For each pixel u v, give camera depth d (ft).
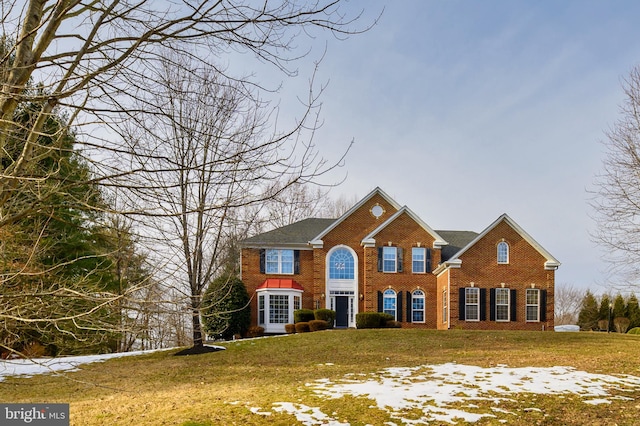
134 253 22.54
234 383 59.06
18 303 21.25
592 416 43.27
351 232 127.95
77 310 23.25
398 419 41.75
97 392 56.90
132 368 71.77
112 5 20.76
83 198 21.62
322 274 125.59
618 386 52.16
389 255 124.88
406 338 86.94
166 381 62.80
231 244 57.16
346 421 41.19
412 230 125.80
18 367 71.67
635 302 155.43
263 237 128.06
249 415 42.50
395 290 123.95
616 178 86.28
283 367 68.44
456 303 115.03
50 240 49.70
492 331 94.32
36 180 18.81
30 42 19.86
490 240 117.70
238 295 111.75
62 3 20.25
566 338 87.71
